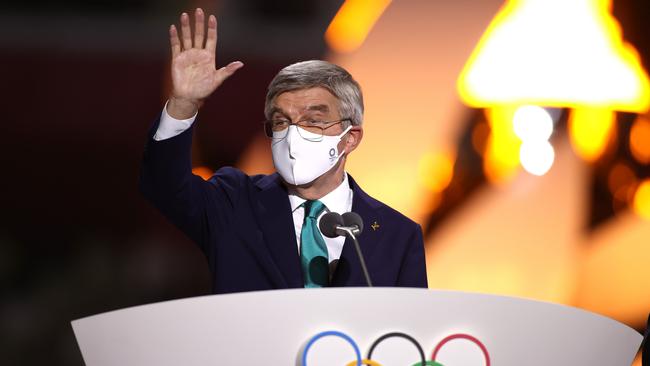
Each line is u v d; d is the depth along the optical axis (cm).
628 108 2241
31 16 2114
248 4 2103
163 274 2183
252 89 2108
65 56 2133
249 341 589
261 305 589
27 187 2148
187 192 906
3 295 2136
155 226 2183
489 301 609
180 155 885
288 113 909
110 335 601
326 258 914
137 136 2169
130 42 2142
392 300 598
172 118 877
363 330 595
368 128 2180
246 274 916
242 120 2111
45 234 2156
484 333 609
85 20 2131
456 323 605
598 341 636
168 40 2144
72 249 2166
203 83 873
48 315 2145
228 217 935
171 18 2136
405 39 2175
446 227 2205
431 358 602
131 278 2175
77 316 2153
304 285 908
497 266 2223
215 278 920
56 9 2120
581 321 629
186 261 2189
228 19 2102
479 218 2211
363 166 2183
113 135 2164
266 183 960
